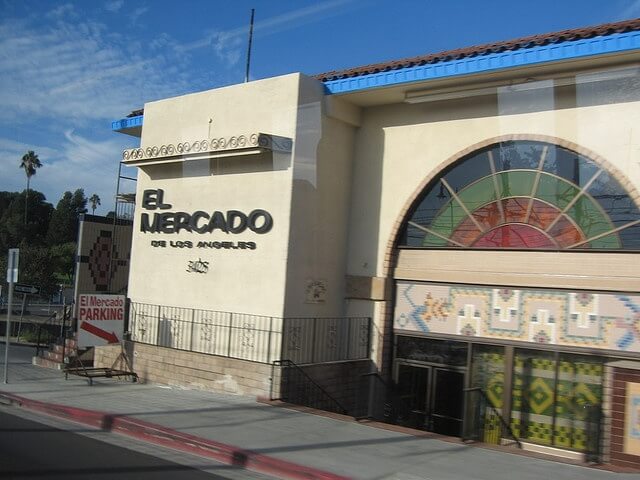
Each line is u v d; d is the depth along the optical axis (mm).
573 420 11148
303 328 13266
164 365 14438
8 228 66000
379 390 13547
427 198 13484
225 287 14086
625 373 9648
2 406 12172
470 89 12438
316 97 13680
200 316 14422
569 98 11523
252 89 14141
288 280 13062
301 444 9172
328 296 13930
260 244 13539
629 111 10883
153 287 15547
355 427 10422
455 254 12898
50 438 9391
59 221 77500
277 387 12297
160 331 15164
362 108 14461
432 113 13375
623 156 10883
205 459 8773
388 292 13727
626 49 10070
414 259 13500
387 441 9570
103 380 15086
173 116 15719
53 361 17156
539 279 11703
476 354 12523
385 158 14031
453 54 12148
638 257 10688
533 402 11656
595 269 11109
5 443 8820
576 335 11273
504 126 12289
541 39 11055
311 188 13562
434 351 13125
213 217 14469
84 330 14242
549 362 11562
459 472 7957
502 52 11547
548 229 11734
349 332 13938
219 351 13969
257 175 13812
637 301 10656
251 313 13508
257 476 8039
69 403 11891
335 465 8117
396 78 12680
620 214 10914
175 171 15500
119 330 14773
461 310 12766
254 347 13344
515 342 11961
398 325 13680
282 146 13164
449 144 13062
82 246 20500
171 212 15430
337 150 14148
